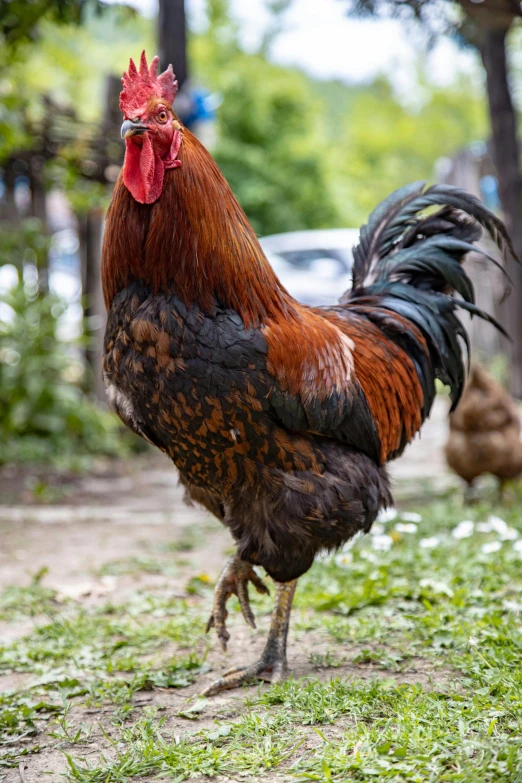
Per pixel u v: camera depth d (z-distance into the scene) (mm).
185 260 1456
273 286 1526
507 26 2340
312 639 1713
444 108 11930
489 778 1310
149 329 1454
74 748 1448
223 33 10094
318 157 9227
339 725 1446
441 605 1759
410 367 1716
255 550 1529
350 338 1659
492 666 1540
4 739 1472
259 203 8797
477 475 2512
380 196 11836
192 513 2770
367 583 1843
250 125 8945
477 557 1963
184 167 1469
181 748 1404
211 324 1456
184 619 1812
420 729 1393
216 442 1479
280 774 1357
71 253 4805
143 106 1461
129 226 1478
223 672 1636
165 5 3236
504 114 3951
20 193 4090
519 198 4016
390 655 1620
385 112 12406
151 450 3930
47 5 2795
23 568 2150
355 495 1541
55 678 1613
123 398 1521
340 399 1531
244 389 1458
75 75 7246
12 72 3898
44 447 3574
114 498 3021
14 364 3625
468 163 5250
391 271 1794
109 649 1716
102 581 2049
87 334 4012
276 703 1514
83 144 3750
